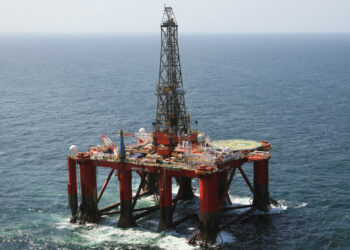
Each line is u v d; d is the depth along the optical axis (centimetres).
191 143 7256
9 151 10694
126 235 6594
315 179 8750
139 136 7869
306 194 8050
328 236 6550
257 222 6975
